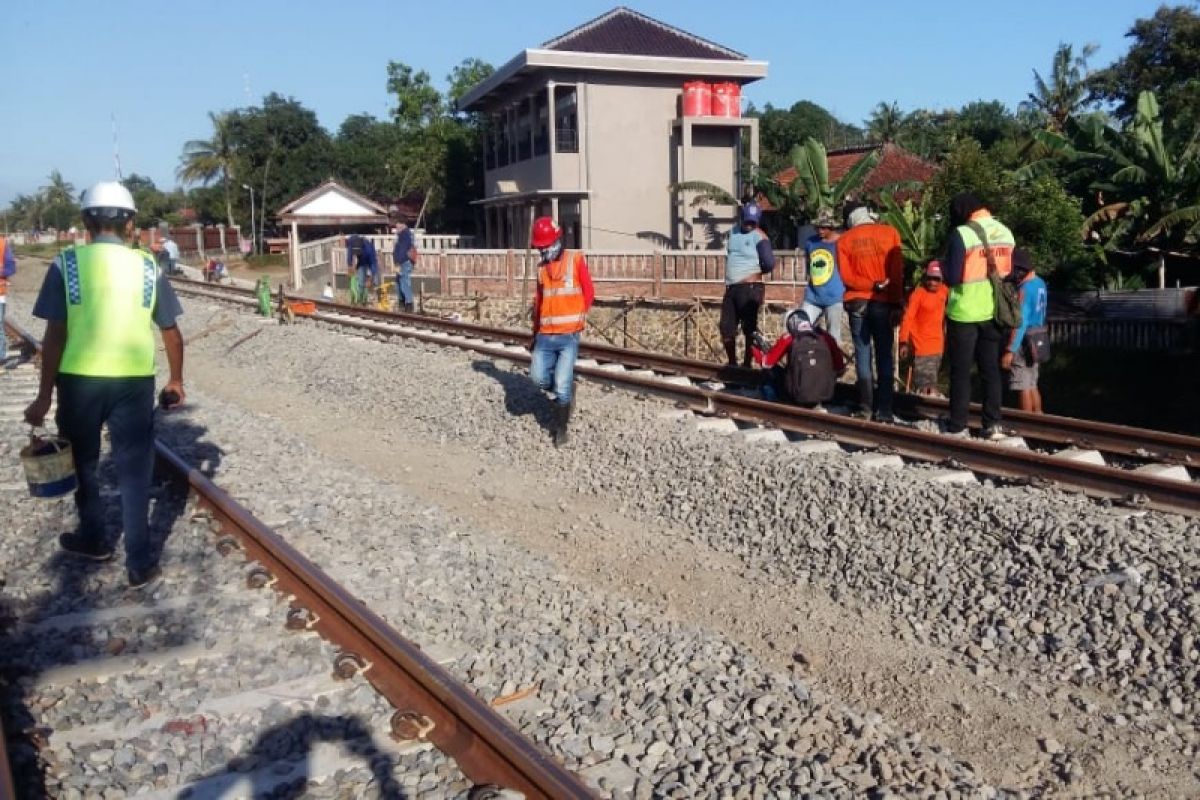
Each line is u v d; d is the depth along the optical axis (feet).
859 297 34.45
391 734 15.08
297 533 24.77
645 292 86.99
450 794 13.62
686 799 14.19
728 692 17.20
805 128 165.17
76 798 13.65
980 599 20.86
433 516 26.76
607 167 110.83
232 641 18.21
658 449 31.01
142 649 18.07
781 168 144.87
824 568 23.21
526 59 106.01
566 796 12.39
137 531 20.61
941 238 80.79
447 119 169.48
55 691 16.42
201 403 41.42
